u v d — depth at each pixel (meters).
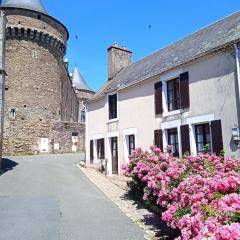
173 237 6.73
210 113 11.00
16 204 10.05
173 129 12.98
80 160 25.97
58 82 37.66
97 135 19.05
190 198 5.22
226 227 3.43
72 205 10.08
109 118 17.80
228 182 5.11
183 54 13.91
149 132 14.24
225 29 12.85
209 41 12.87
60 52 38.94
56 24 37.19
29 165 21.36
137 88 15.43
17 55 34.19
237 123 10.05
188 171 7.75
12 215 8.71
